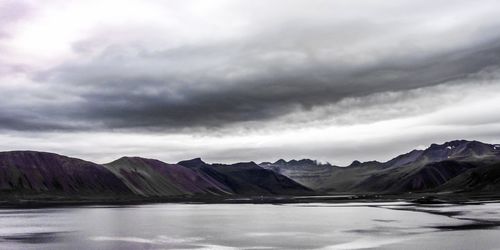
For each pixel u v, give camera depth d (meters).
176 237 55.81
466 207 110.44
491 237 49.56
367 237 52.66
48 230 66.06
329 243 48.44
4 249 47.12
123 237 56.28
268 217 91.00
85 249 46.53
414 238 50.38
